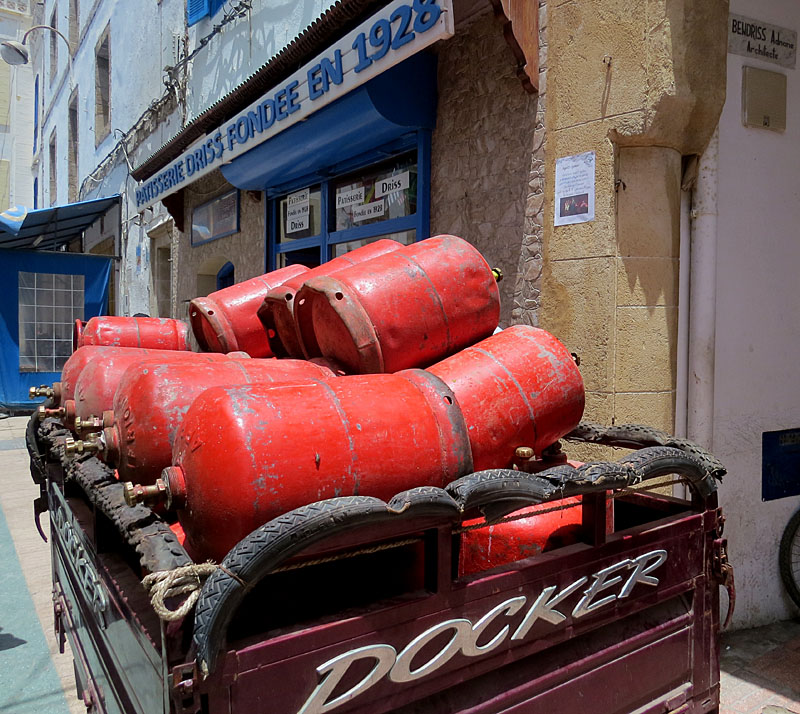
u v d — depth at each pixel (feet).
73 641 7.87
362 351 6.73
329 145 16.99
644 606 5.85
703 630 6.50
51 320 35.96
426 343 7.08
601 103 11.07
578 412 6.79
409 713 4.46
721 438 11.37
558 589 5.16
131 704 4.74
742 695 9.66
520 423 6.32
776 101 11.72
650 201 10.89
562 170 11.75
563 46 11.77
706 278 11.08
